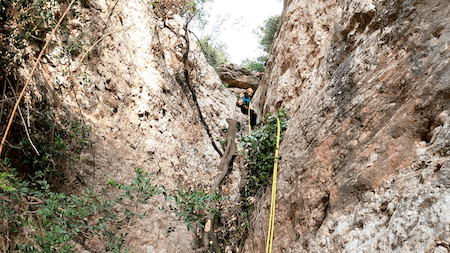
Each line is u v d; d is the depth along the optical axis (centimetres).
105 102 577
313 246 308
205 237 495
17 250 237
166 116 769
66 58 507
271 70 909
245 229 507
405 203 223
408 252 191
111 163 519
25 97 349
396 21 366
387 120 308
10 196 239
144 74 741
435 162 227
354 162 317
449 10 306
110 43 638
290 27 754
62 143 382
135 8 794
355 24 457
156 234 527
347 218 286
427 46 303
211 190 546
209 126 1097
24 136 343
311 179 379
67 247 240
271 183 499
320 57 551
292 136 501
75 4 471
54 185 393
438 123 251
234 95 1499
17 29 332
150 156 642
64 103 465
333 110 409
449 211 183
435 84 266
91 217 425
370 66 379
